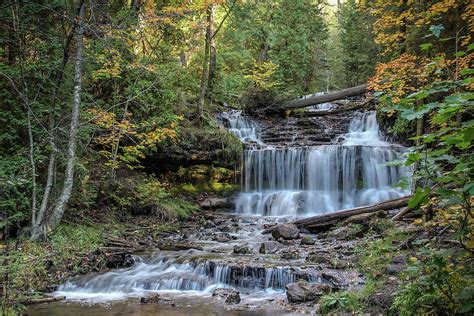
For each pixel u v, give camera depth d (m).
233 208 13.91
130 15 11.78
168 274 7.69
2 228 8.38
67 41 8.94
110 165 11.45
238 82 17.86
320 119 19.27
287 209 13.44
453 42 9.83
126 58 12.06
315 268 6.93
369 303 5.25
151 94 12.34
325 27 25.81
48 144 9.43
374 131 17.27
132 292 7.07
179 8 11.75
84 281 7.40
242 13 15.94
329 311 5.35
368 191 13.58
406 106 3.18
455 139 2.87
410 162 3.21
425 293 4.19
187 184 14.13
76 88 8.95
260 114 19.34
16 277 6.66
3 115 8.87
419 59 9.03
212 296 6.68
